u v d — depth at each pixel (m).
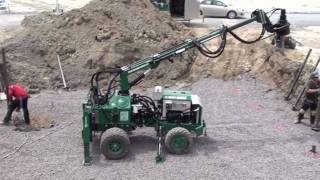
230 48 21.67
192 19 30.25
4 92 18.05
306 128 15.22
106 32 21.08
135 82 13.67
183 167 12.08
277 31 14.24
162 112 13.38
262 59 20.70
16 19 32.41
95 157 12.71
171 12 29.59
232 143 13.84
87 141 12.23
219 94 18.67
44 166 12.05
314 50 23.55
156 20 22.73
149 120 13.48
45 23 24.38
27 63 20.09
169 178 11.42
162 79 19.95
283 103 17.78
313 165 12.35
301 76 18.11
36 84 19.14
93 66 19.89
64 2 42.75
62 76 19.62
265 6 43.78
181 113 13.40
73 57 20.61
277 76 19.30
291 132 14.83
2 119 15.52
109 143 12.39
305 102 15.24
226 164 12.30
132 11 22.61
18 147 13.26
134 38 21.19
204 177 11.51
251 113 16.61
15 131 14.53
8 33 24.94
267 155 12.98
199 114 13.48
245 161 12.54
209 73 20.53
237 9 34.59
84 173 11.68
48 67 20.28
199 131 13.39
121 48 20.22
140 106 13.27
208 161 12.49
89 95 13.95
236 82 19.84
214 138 14.23
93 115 13.11
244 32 23.83
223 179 11.41
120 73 13.46
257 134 14.62
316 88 15.17
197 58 21.27
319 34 28.94
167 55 13.66
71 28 21.86
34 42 21.12
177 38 22.03
